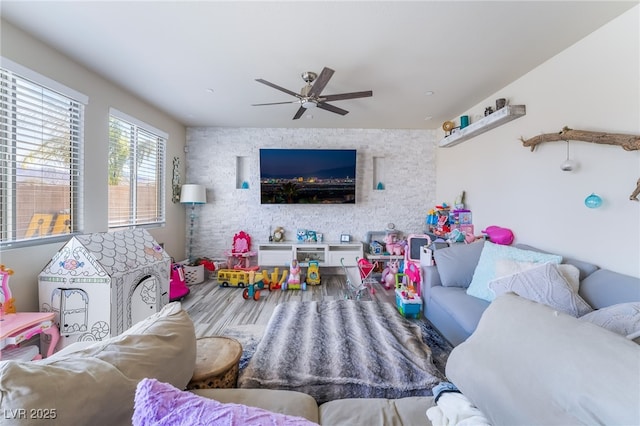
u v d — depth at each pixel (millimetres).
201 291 3510
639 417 486
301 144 4332
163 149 3676
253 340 2207
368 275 3512
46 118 2090
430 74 2469
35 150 2025
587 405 550
